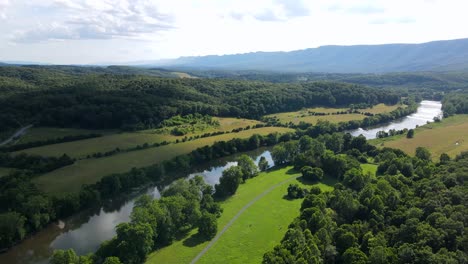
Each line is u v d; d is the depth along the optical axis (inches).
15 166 6451.8
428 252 3171.8
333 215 4441.4
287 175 6702.8
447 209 3823.8
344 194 4872.0
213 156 7869.1
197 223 4606.3
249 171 6609.3
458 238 3348.9
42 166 6373.0
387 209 4429.1
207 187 5659.5
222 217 5009.8
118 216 5398.6
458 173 4768.7
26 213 4729.3
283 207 5349.4
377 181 5413.4
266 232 4621.1
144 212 4237.2
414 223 3676.2
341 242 3777.1
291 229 4028.1
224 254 4126.5
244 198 5659.5
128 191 6136.8
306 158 6934.1
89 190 5536.4
